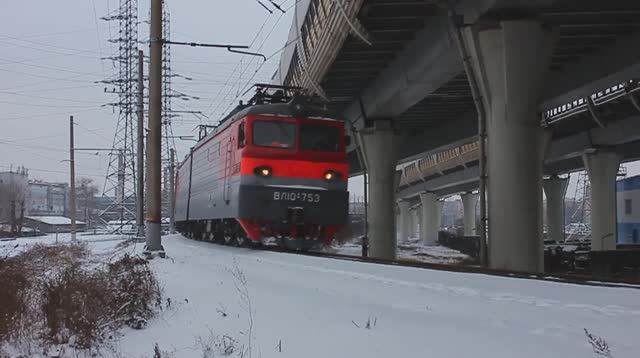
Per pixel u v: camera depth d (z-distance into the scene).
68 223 105.88
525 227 16.56
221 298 10.71
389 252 32.66
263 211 19.30
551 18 18.45
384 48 23.61
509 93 16.66
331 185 20.03
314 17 24.80
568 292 9.07
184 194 35.78
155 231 20.75
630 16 18.39
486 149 17.22
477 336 7.05
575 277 11.00
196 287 12.34
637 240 44.44
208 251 21.47
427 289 10.34
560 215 59.19
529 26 16.61
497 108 16.88
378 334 7.40
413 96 26.61
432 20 20.08
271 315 8.91
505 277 10.80
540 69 16.91
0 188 99.62
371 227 32.84
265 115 19.78
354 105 33.50
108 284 10.66
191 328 8.76
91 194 140.50
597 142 39.34
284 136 19.84
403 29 21.44
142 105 41.47
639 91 28.61
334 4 20.56
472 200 93.00
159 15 21.42
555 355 6.16
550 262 32.25
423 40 21.25
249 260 16.59
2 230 74.19
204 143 28.52
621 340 6.59
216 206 23.83
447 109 33.94
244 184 19.34
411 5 19.03
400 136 32.53
